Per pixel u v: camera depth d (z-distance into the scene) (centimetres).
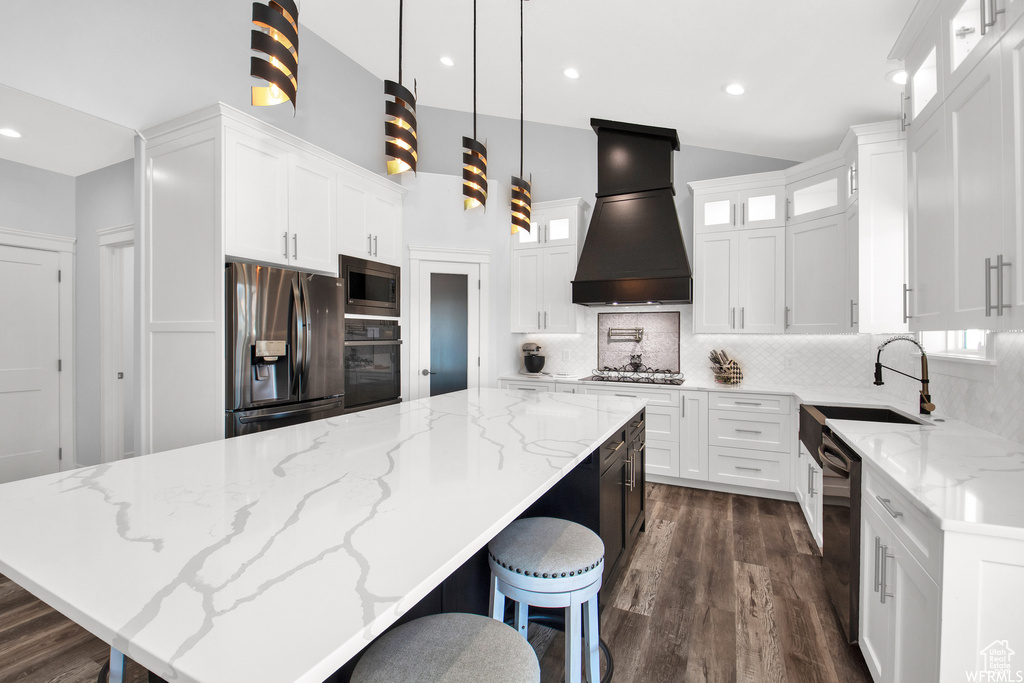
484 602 165
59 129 282
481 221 458
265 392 283
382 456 146
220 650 57
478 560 162
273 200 296
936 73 186
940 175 181
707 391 382
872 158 284
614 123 436
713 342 429
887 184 281
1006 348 185
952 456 159
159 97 294
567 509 196
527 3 278
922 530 121
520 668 87
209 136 267
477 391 302
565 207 459
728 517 326
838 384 379
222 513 101
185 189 277
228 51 331
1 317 350
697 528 306
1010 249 136
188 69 308
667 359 446
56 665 179
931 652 115
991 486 128
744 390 369
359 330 367
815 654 184
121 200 353
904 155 277
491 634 96
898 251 279
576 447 158
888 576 146
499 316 464
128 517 98
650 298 396
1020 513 109
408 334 434
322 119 398
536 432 181
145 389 297
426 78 423
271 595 69
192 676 53
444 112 485
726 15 243
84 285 380
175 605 67
